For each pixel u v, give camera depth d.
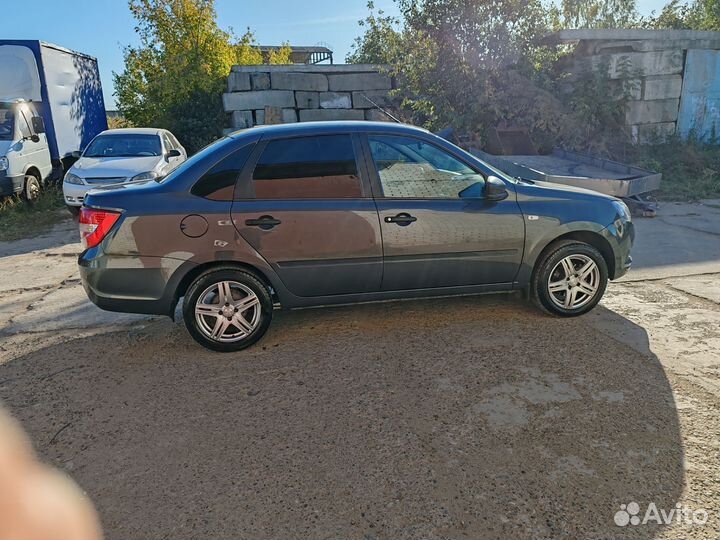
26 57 10.02
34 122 9.73
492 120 11.44
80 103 11.97
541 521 2.02
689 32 11.84
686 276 5.10
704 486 2.20
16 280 5.64
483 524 2.01
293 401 2.96
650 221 7.71
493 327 3.92
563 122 11.27
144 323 4.25
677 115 12.31
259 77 13.40
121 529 2.02
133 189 3.47
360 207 3.56
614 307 4.31
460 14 11.08
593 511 2.07
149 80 16.00
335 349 3.62
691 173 11.23
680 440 2.51
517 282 3.96
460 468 2.34
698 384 3.04
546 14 11.61
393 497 2.17
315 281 3.62
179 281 3.44
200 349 3.70
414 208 3.64
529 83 11.46
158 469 2.39
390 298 3.82
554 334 3.77
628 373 3.18
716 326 3.88
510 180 3.91
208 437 2.63
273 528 2.02
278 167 3.52
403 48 11.94
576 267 4.00
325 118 13.89
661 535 1.95
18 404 2.99
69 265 6.23
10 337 4.01
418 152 3.71
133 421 2.80
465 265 3.80
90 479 2.33
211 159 3.48
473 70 11.34
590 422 2.67
